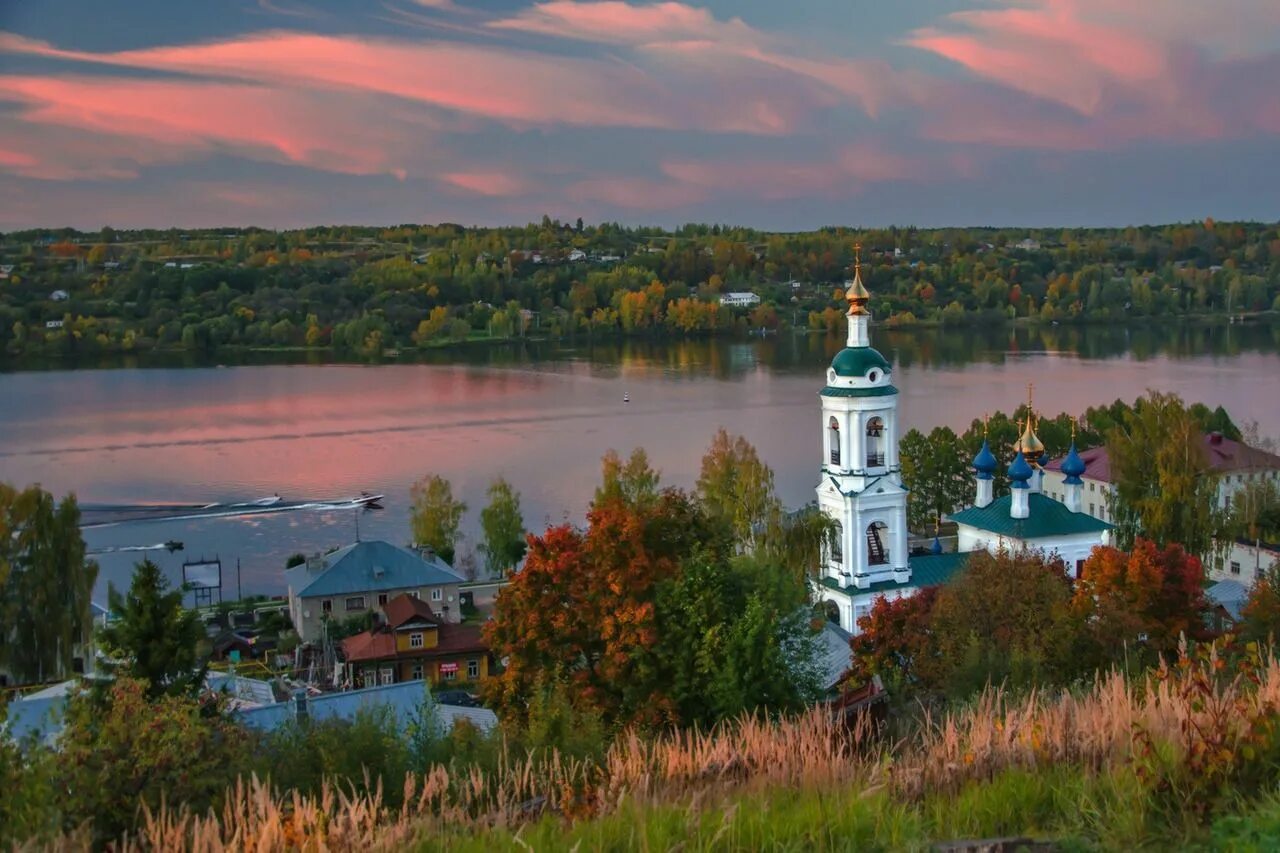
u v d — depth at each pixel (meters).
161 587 57.03
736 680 42.09
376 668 86.31
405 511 148.50
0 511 93.94
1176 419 98.50
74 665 95.62
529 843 18.45
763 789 19.52
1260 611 54.75
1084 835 17.70
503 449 187.00
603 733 38.91
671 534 50.88
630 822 18.64
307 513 148.38
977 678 41.66
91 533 139.75
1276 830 16.67
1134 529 99.38
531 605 48.34
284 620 101.12
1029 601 47.50
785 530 72.81
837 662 60.56
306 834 19.00
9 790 21.69
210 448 191.88
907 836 17.83
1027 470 76.50
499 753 29.91
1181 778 18.31
